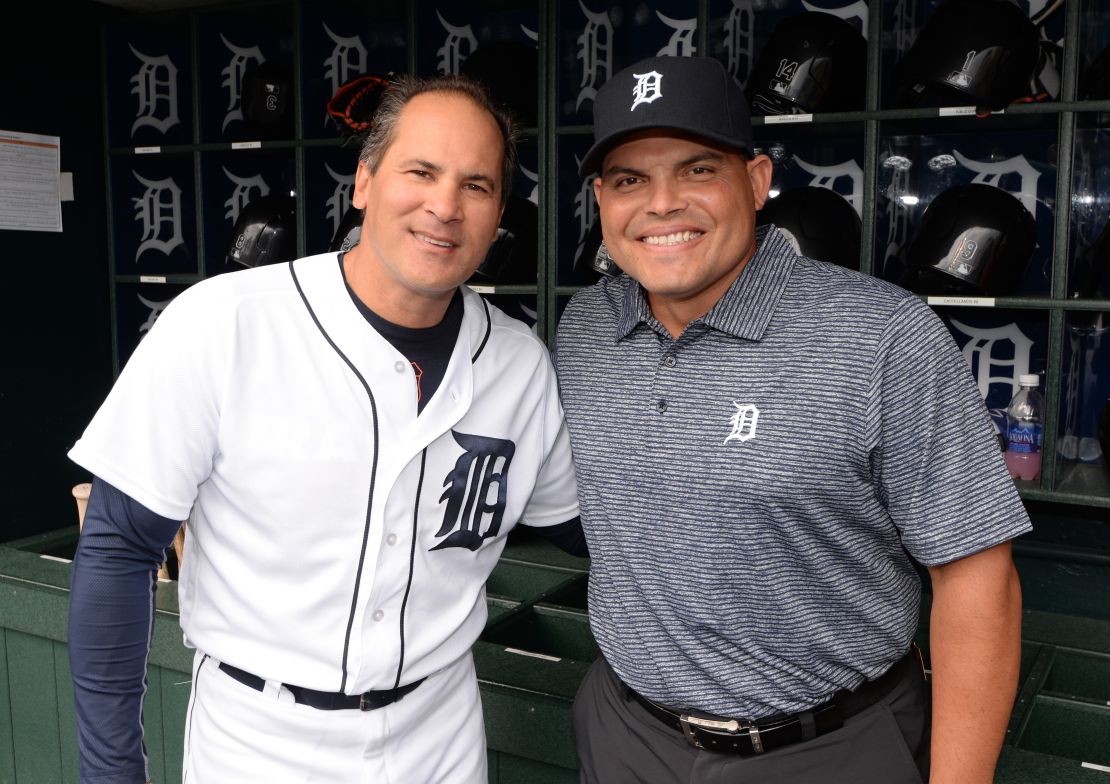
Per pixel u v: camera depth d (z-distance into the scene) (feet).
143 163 10.32
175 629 6.77
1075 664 6.39
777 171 8.72
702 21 7.63
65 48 9.59
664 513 4.04
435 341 4.20
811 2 8.51
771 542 3.85
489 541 4.50
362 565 4.04
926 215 7.36
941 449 3.63
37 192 9.44
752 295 3.93
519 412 4.46
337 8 9.41
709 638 4.02
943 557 3.67
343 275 4.16
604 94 4.04
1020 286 8.02
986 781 3.76
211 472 4.03
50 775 7.78
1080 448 7.79
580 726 4.71
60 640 7.47
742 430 3.85
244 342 3.92
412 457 4.07
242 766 4.16
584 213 8.65
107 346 10.25
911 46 7.77
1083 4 6.99
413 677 4.27
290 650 4.09
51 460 9.73
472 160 3.77
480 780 4.70
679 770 4.15
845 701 4.02
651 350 4.19
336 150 9.46
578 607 7.61
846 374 3.69
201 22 9.68
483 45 8.75
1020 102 6.91
